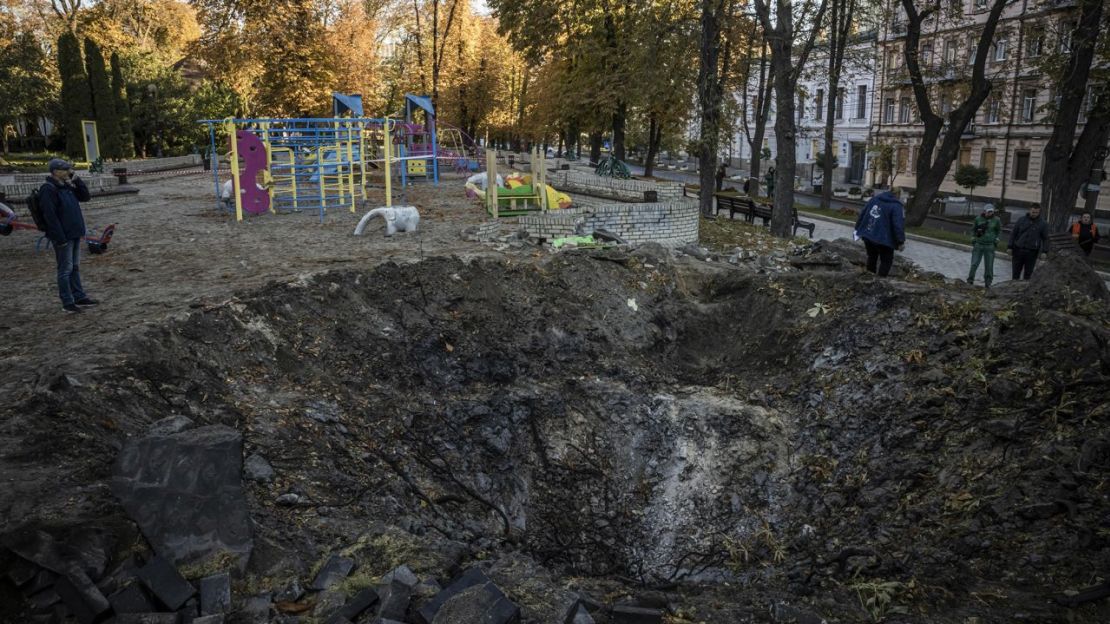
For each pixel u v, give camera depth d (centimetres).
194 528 456
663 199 1881
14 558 392
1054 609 491
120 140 4094
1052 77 2489
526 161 3303
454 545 556
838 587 578
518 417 848
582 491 791
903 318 925
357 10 3959
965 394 775
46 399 548
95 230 1396
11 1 4512
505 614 418
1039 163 3853
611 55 3119
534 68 4481
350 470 655
